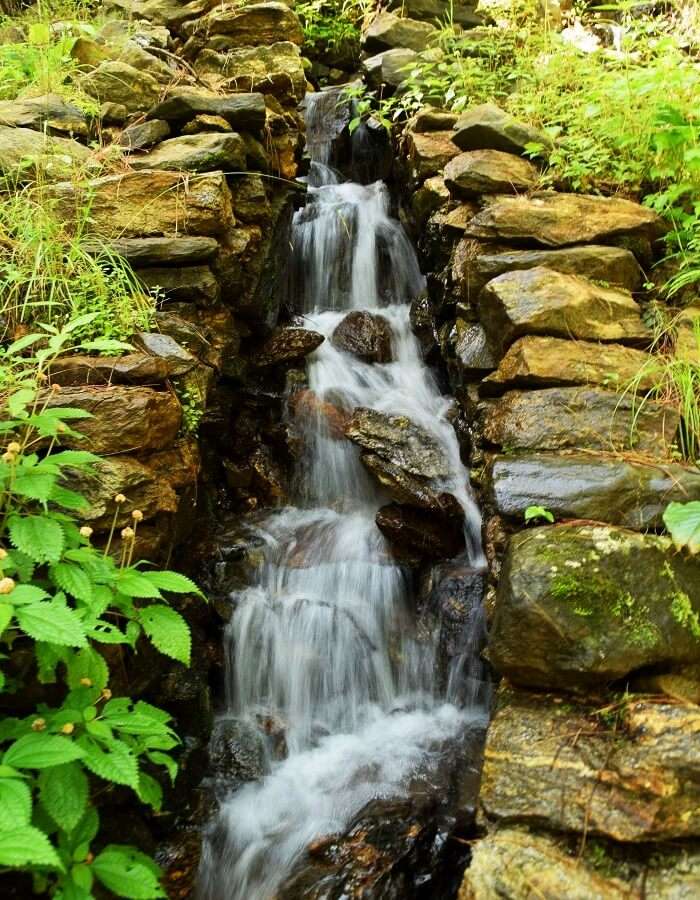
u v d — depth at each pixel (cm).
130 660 262
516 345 343
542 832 193
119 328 323
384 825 284
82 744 189
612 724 208
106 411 275
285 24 650
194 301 389
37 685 226
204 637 354
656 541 238
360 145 721
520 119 508
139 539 270
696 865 179
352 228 614
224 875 288
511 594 230
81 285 336
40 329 319
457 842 272
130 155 438
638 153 445
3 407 259
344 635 379
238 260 425
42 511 242
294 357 489
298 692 368
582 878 181
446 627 364
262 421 479
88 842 191
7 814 156
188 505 321
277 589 391
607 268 379
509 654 228
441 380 514
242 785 322
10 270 317
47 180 389
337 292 609
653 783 188
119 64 505
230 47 645
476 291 398
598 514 261
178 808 299
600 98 472
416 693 371
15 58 537
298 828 299
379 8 794
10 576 216
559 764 203
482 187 442
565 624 221
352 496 466
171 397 302
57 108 453
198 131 462
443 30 652
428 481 413
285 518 448
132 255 371
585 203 409
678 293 384
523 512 270
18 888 203
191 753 310
